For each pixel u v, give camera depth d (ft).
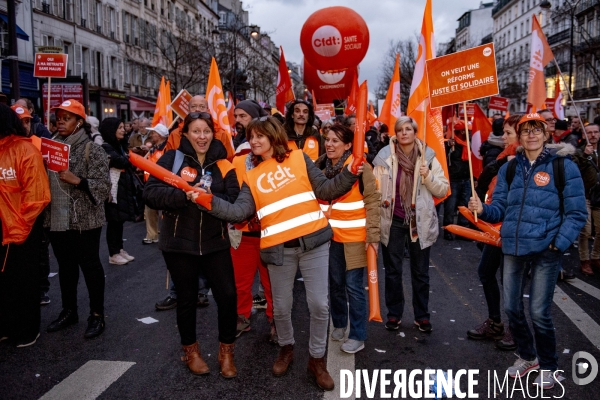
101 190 14.85
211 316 16.97
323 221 11.94
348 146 13.58
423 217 14.78
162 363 13.32
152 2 124.06
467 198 30.19
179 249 11.99
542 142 11.76
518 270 12.16
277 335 13.35
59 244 15.28
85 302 18.30
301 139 16.55
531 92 26.11
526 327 12.48
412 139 14.84
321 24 30.73
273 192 11.75
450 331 15.60
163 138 23.32
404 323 16.33
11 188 13.57
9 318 14.28
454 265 23.86
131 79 112.78
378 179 15.02
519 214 11.84
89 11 95.66
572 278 21.08
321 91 36.65
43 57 20.59
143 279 21.21
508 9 216.95
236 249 14.78
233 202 12.30
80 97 46.57
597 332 15.39
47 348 14.26
